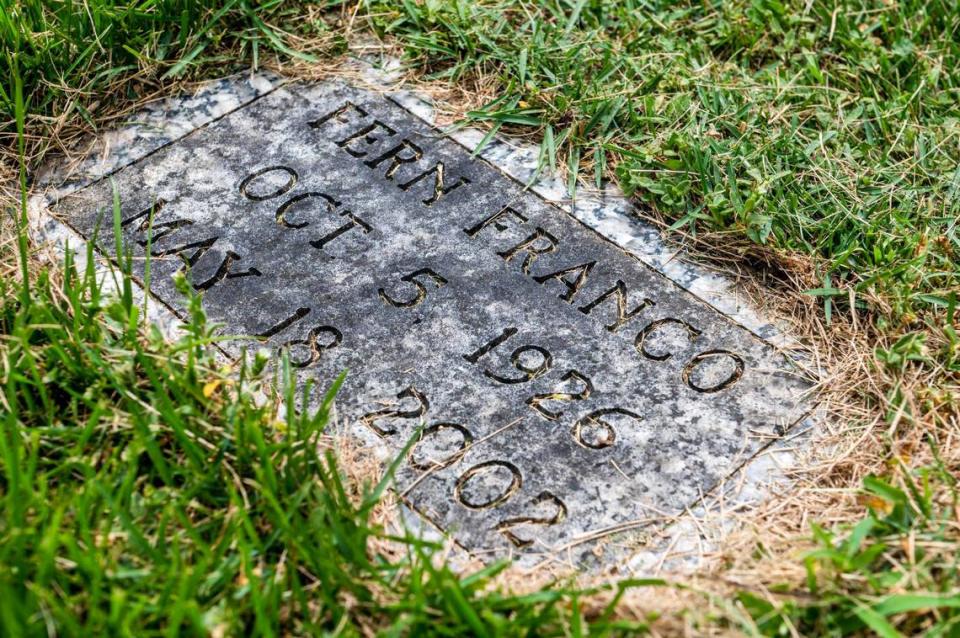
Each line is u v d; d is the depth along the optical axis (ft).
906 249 7.57
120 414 6.17
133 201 8.00
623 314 7.27
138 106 8.78
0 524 5.49
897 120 8.70
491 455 6.44
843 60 9.49
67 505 5.68
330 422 6.60
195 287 7.36
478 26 9.39
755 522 6.15
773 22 9.72
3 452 5.56
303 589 5.55
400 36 9.47
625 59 9.11
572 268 7.57
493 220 7.90
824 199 8.00
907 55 9.33
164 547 5.54
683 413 6.70
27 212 7.86
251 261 7.56
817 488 6.31
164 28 9.21
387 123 8.68
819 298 7.40
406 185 8.16
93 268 6.77
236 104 8.82
